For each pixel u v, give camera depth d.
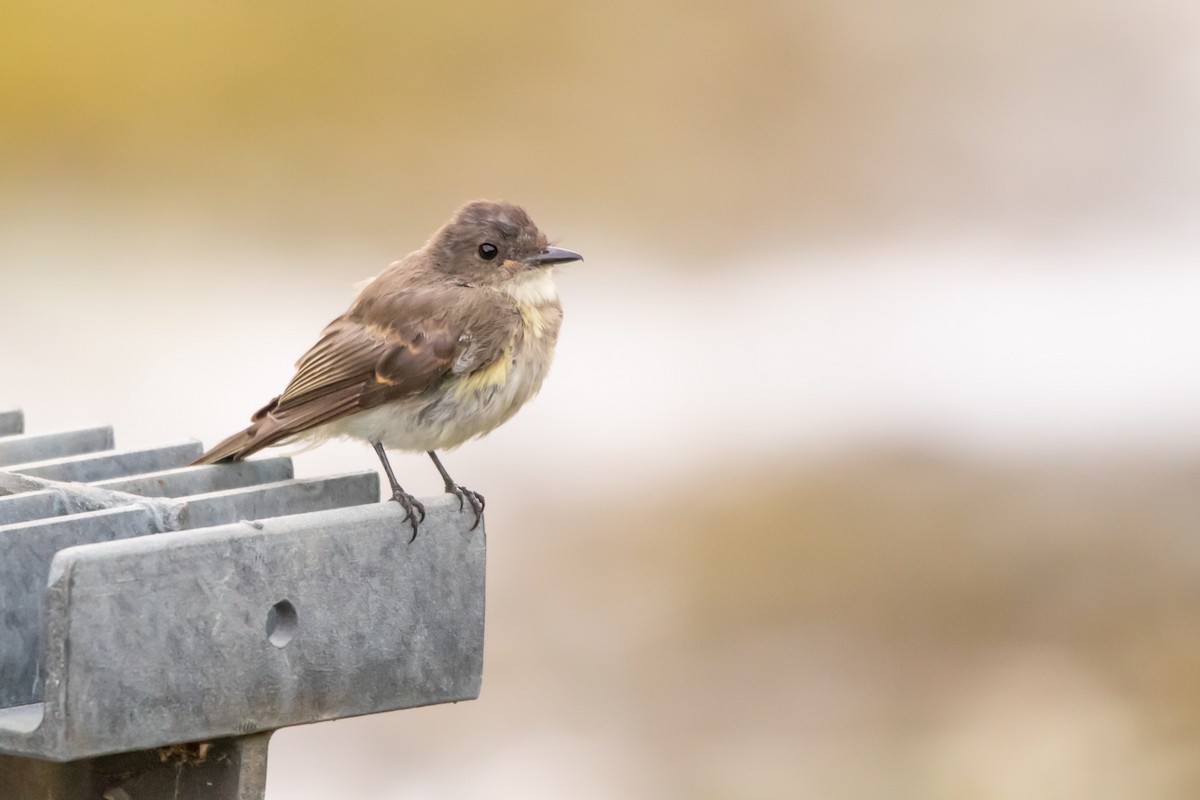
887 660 13.55
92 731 5.24
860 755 12.45
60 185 25.61
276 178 26.30
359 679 5.80
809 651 13.69
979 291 22.80
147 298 21.52
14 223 23.97
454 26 29.16
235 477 6.83
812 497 16.06
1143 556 15.03
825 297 22.72
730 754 12.31
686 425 18.02
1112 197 25.88
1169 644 13.60
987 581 14.69
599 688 13.05
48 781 6.17
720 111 28.30
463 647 6.02
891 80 29.12
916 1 30.03
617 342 20.78
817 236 25.12
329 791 11.56
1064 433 17.66
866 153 27.25
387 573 5.84
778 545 15.23
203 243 23.98
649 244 24.83
